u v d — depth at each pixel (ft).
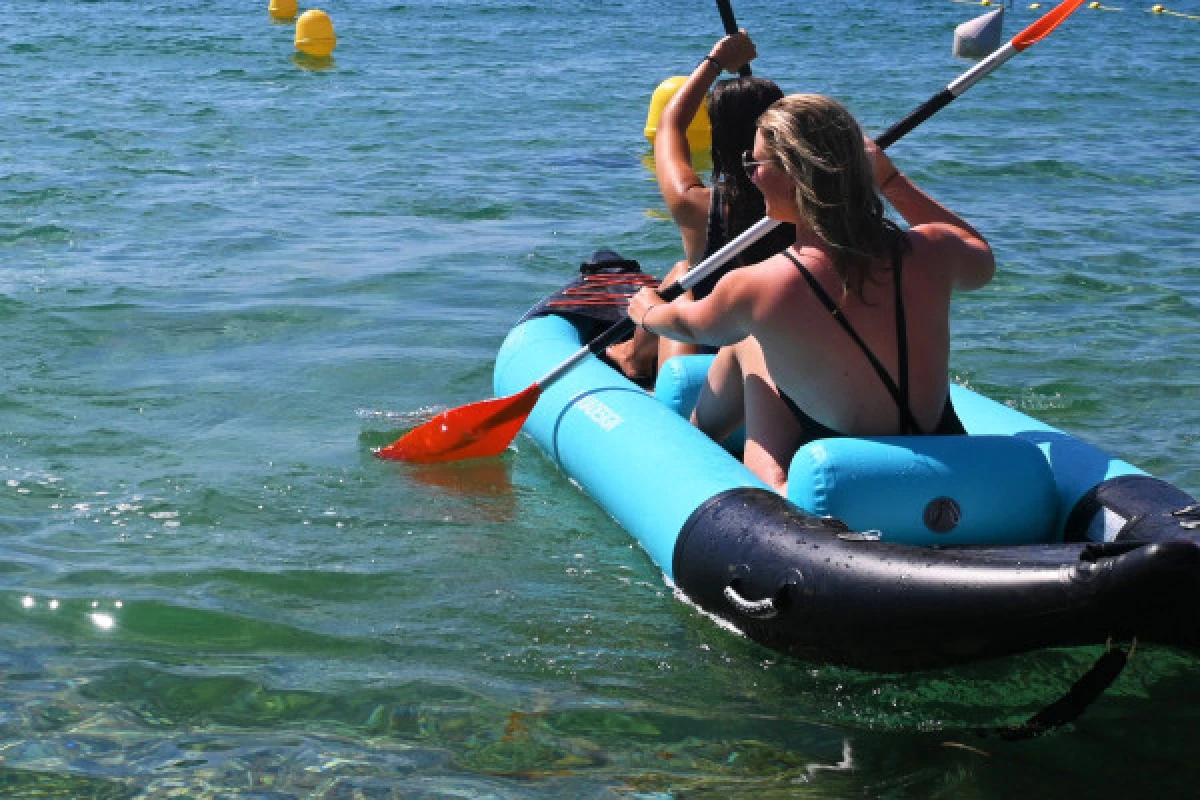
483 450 16.29
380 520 14.62
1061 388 18.89
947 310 12.35
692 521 12.48
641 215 30.14
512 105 46.11
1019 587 9.79
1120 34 73.10
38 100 43.55
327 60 56.13
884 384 12.16
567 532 14.44
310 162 35.68
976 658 10.27
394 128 41.16
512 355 17.69
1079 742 10.55
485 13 77.46
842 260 11.98
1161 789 9.93
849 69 56.34
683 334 13.16
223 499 14.94
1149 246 27.50
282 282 23.95
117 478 15.39
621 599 12.91
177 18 68.64
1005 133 42.01
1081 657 11.73
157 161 34.96
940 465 11.77
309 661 11.58
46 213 28.81
